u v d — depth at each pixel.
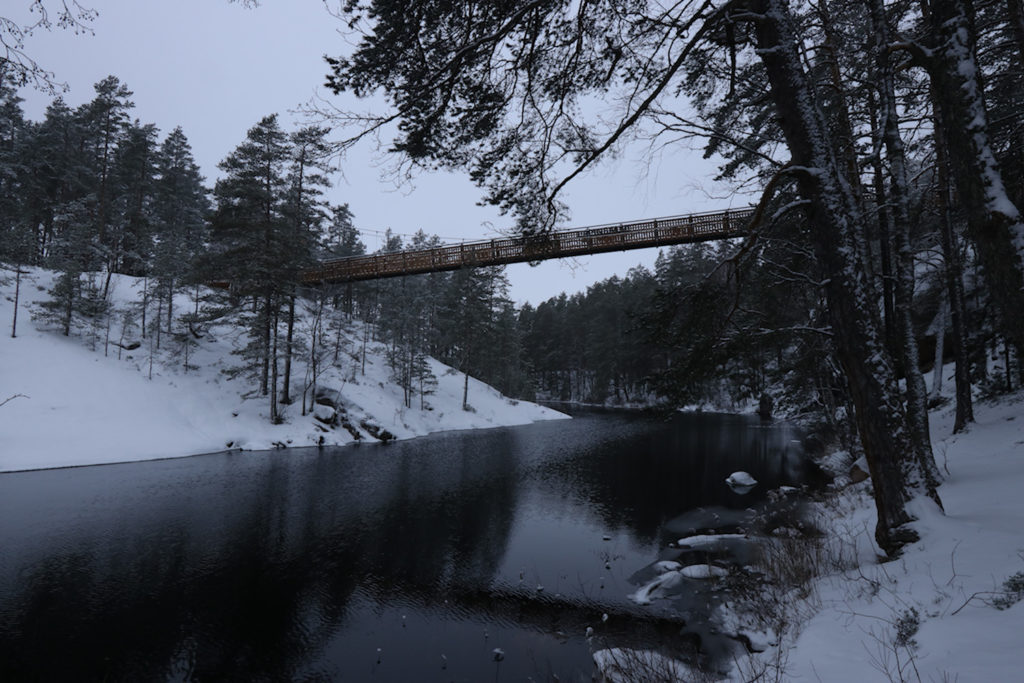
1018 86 12.10
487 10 5.45
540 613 9.19
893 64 10.22
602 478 21.38
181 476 20.64
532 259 7.57
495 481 20.86
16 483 18.64
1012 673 2.88
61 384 27.11
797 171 5.98
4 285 32.88
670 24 5.81
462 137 6.36
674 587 9.66
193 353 35.53
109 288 39.53
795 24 9.31
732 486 19.00
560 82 6.47
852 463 15.91
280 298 32.91
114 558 11.82
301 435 30.27
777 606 6.93
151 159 49.22
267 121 31.47
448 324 60.97
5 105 44.19
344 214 60.88
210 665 7.63
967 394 16.09
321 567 11.55
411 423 37.91
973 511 6.58
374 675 7.28
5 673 7.39
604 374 77.12
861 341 5.91
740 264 6.74
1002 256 4.18
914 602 4.48
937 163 13.25
